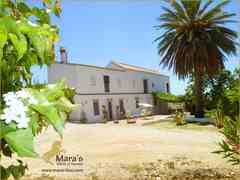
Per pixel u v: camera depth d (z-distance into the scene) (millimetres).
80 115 42625
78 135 22266
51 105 1217
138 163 12172
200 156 13156
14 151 1038
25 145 1047
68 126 28953
